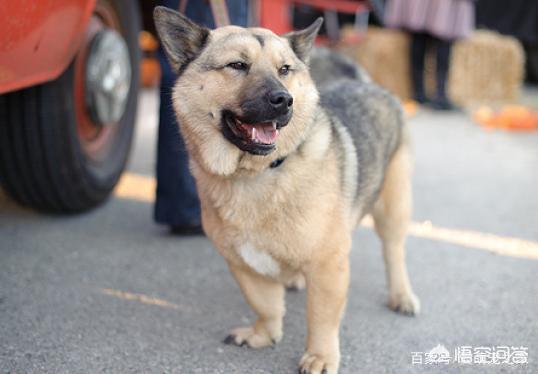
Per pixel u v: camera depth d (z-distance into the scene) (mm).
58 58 3285
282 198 2547
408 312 3223
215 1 3641
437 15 8109
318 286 2635
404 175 3447
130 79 4824
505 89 9734
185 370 2670
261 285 2836
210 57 2703
